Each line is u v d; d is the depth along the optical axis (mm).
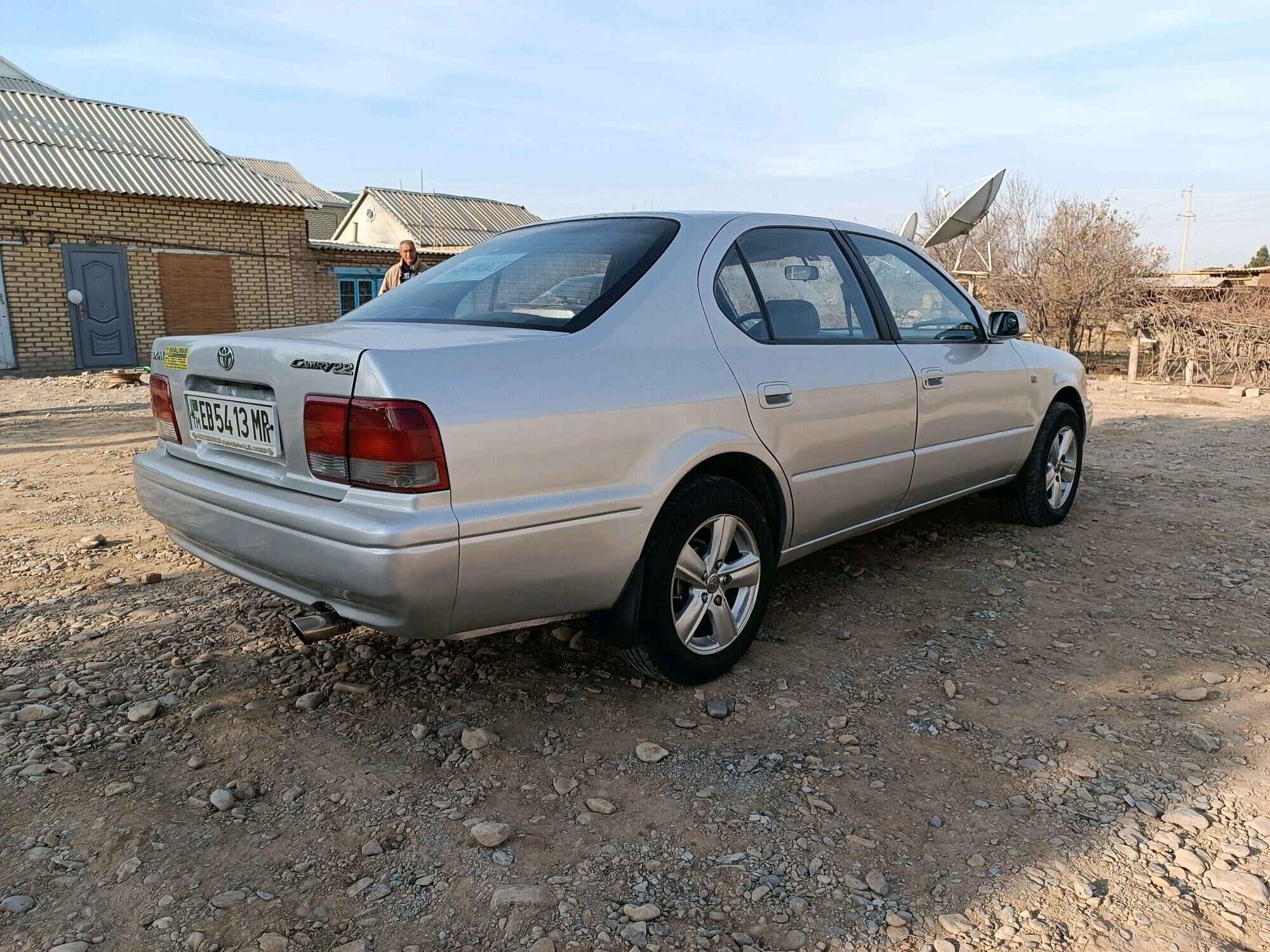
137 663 3160
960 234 12617
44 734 2678
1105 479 6277
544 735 2701
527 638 3385
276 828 2250
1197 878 2070
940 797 2395
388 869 2100
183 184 18125
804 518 3355
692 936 1891
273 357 2469
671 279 2969
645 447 2676
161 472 2939
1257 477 6355
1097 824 2271
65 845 2176
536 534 2416
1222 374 13500
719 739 2684
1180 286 14812
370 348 2271
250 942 1867
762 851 2166
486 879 2062
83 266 16969
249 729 2730
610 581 2660
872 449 3570
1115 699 2945
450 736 2695
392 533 2168
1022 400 4500
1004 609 3732
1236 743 2664
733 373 2986
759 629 3422
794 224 3566
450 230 30391
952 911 1965
